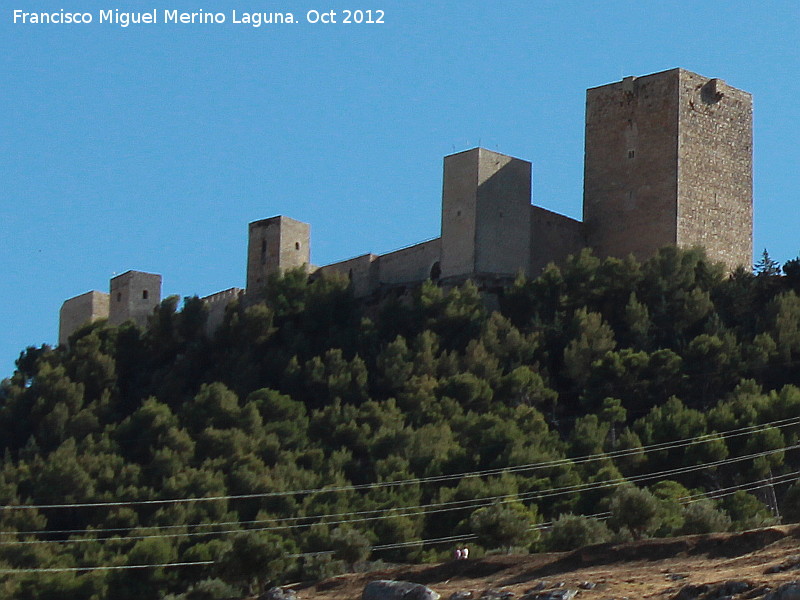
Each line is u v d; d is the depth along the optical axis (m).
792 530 183.00
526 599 170.88
